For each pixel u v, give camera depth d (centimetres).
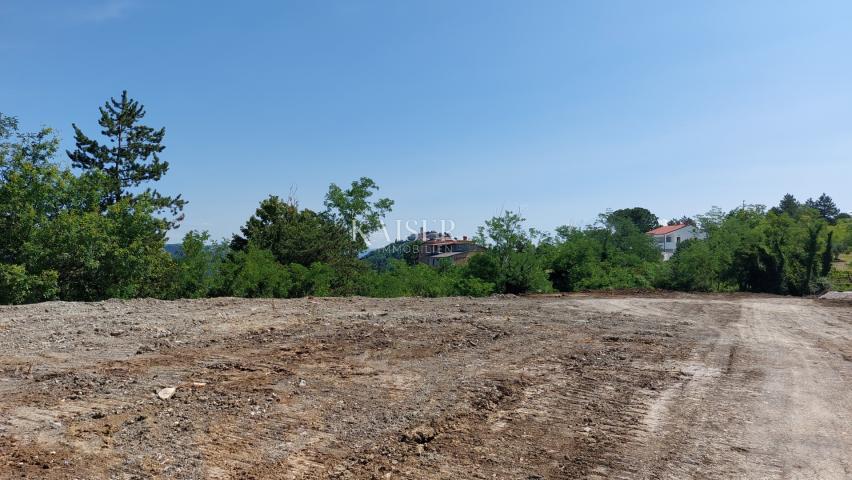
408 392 598
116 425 471
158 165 3509
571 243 2884
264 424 486
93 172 1783
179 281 1989
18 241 1556
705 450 459
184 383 599
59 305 1142
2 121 1717
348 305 1340
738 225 3300
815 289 2812
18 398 534
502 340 938
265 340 860
